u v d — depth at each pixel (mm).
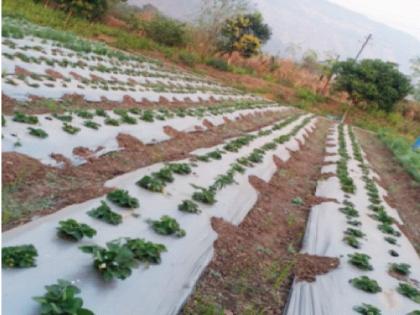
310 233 7316
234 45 37031
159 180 6820
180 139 10734
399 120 34750
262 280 5395
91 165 7105
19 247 3844
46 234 4363
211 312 4293
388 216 9273
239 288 5039
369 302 5352
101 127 8656
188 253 5180
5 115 7184
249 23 38219
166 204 6191
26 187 5555
